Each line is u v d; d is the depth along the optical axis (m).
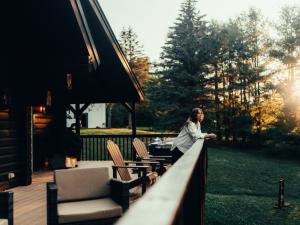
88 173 5.00
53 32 7.68
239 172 23.53
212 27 36.59
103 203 4.70
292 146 31.70
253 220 13.93
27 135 8.61
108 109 49.50
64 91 11.73
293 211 15.65
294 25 32.72
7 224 3.76
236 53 37.22
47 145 11.49
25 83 8.52
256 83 35.91
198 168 3.75
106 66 11.63
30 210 6.06
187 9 35.88
